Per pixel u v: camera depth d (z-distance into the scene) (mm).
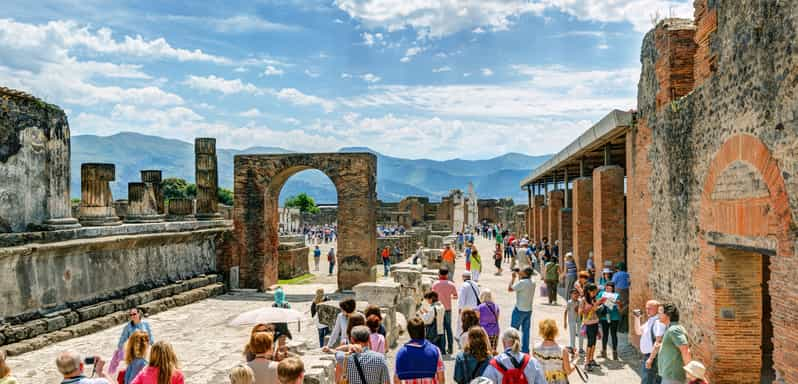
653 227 13031
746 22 8391
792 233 7184
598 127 16828
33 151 17297
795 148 7059
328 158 26844
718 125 9461
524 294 12461
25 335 15344
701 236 10219
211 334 17250
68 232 17641
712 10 9680
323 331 13625
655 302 9695
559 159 25141
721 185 9367
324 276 33938
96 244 18250
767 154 7770
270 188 27641
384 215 71688
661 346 8727
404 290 17656
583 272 13297
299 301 23766
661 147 12422
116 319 18578
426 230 54438
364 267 26609
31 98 17219
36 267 16250
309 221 79250
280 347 9555
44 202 17734
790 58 7145
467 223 81938
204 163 27500
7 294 15250
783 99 7348
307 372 8117
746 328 9523
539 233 37875
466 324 9227
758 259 9523
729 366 9547
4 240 15461
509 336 7086
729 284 9578
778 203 7508
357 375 7191
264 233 27203
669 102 11844
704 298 10086
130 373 8062
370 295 15266
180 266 23922
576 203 21062
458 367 7227
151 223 22516
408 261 34000
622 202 16969
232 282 26750
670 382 8492
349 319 8875
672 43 11844
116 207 38094
